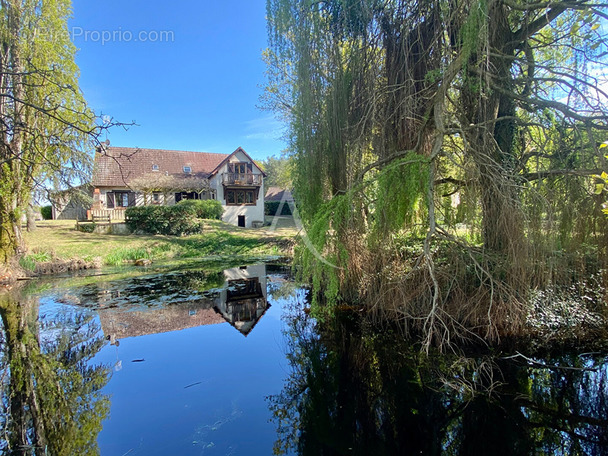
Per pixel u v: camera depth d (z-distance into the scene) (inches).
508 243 156.0
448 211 199.0
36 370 156.3
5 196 330.6
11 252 348.8
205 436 110.0
